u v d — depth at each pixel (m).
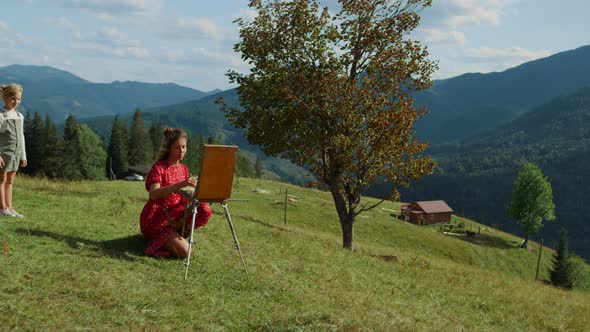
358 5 22.20
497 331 9.44
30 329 4.30
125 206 13.73
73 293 5.45
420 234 65.38
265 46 22.25
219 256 8.92
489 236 94.00
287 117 22.20
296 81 21.75
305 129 22.34
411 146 22.19
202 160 6.77
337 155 21.94
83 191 18.14
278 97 22.28
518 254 86.62
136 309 5.39
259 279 7.91
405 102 22.27
